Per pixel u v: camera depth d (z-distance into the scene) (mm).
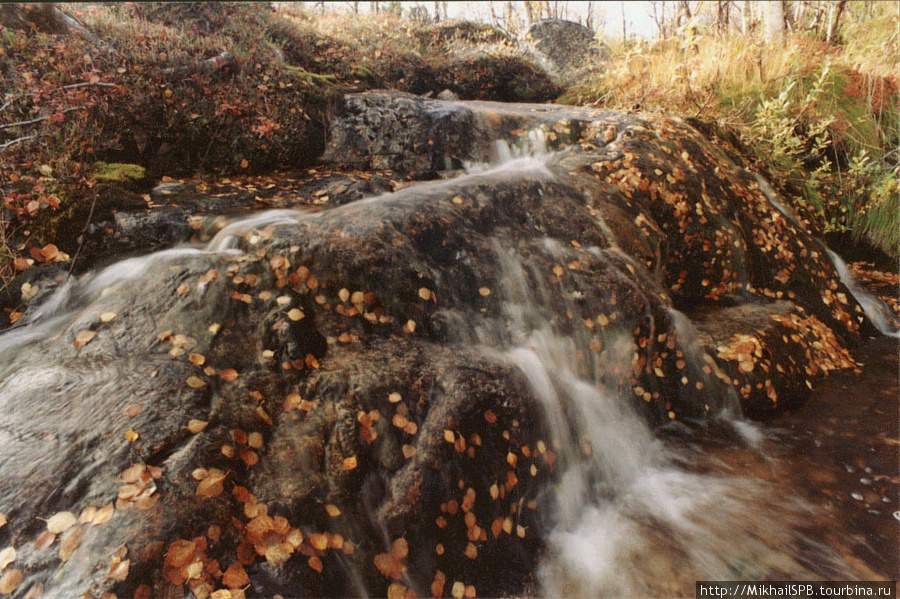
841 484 3416
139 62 5949
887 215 7176
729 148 7051
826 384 4543
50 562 2061
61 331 3352
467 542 2723
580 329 3928
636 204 5066
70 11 6480
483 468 2875
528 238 4254
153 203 4961
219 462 2443
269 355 2982
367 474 2625
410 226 3793
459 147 6605
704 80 8461
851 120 7957
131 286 3350
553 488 3217
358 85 8312
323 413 2766
